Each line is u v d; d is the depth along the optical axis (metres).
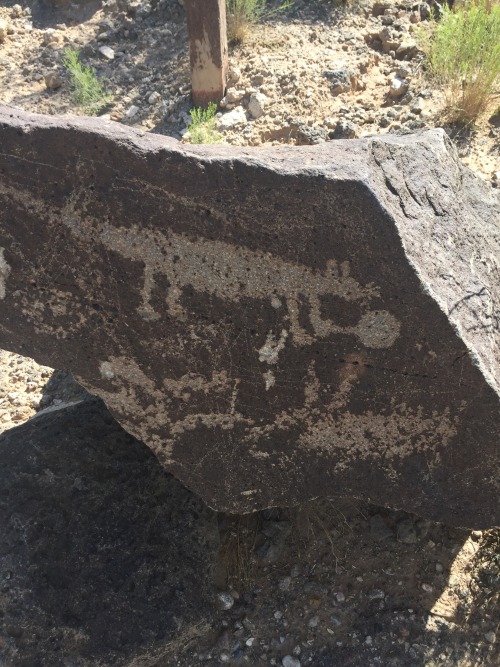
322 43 4.56
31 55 4.86
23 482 2.35
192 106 4.39
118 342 2.07
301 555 2.57
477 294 2.11
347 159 1.93
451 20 4.09
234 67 4.42
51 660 2.14
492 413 2.01
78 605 2.20
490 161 3.80
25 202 1.95
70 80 4.66
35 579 2.20
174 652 2.40
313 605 2.47
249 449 2.19
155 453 2.23
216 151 1.93
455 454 2.09
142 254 1.97
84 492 2.36
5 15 5.12
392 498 2.20
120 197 1.92
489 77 3.87
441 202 2.22
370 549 2.56
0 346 2.13
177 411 2.16
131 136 1.90
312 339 2.01
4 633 2.14
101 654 2.17
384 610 2.45
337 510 2.64
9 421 3.11
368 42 4.57
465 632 2.40
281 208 1.89
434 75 4.21
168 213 1.92
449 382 2.00
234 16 4.57
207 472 2.24
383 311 1.95
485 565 2.51
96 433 2.48
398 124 4.05
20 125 1.89
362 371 2.03
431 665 2.34
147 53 4.77
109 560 2.27
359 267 1.92
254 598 2.50
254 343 2.04
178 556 2.34
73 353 2.11
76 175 1.92
